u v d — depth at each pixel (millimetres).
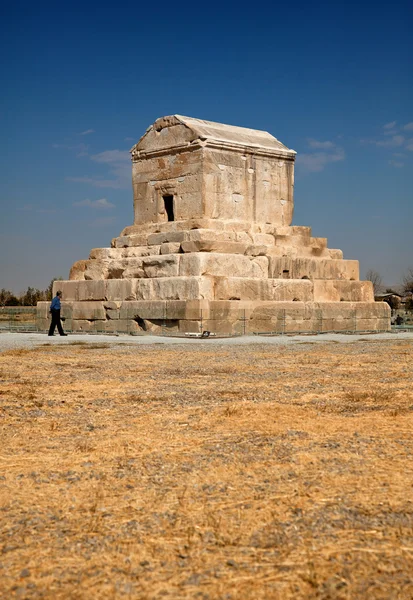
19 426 9516
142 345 22719
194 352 19984
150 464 7574
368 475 7133
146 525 5828
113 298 31594
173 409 10711
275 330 29531
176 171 32438
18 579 4934
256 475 7141
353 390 12578
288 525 5797
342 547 5367
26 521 5938
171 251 30812
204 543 5465
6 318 39719
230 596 4672
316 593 4699
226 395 12000
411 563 5109
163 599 4645
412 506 6219
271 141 35000
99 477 7129
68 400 11539
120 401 11445
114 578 4922
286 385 13203
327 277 33500
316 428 9328
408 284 89938
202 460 7723
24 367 16125
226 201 32094
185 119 32719
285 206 34469
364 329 32594
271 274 31297
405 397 11859
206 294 28375
